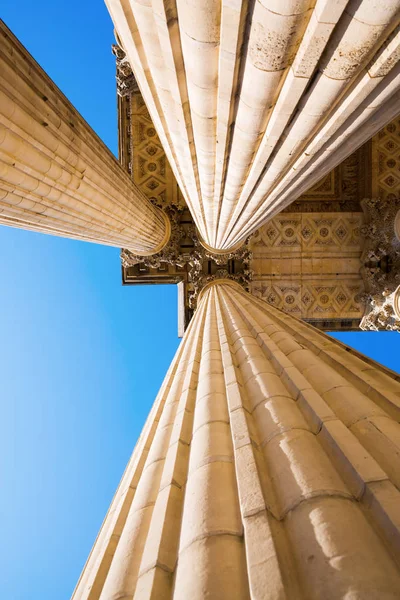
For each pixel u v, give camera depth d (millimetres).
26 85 6465
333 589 1972
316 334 8633
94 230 11656
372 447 3232
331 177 23562
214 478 3404
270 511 2762
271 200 10789
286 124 5613
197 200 12469
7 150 6344
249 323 10586
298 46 3770
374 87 4453
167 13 3918
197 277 23469
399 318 19922
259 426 4242
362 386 4953
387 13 3008
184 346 11547
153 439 5855
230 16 3424
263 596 2061
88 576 3920
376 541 2289
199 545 2658
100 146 10055
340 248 23266
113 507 5418
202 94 5254
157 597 2494
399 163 22203
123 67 20531
